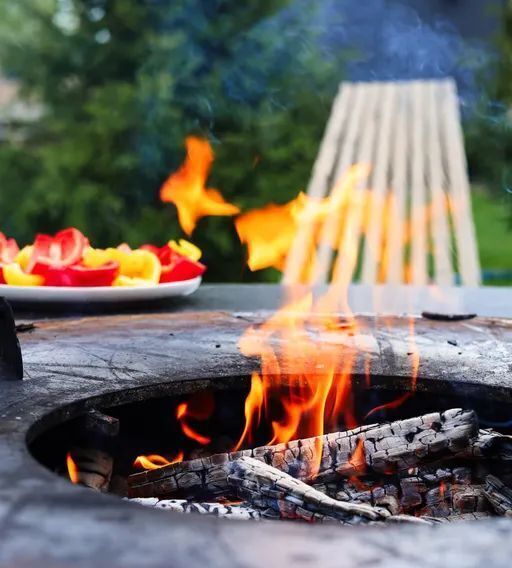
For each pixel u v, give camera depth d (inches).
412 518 34.7
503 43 205.8
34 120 225.6
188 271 74.0
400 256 120.1
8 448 29.5
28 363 44.9
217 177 206.2
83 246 71.7
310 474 43.1
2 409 35.7
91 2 214.5
